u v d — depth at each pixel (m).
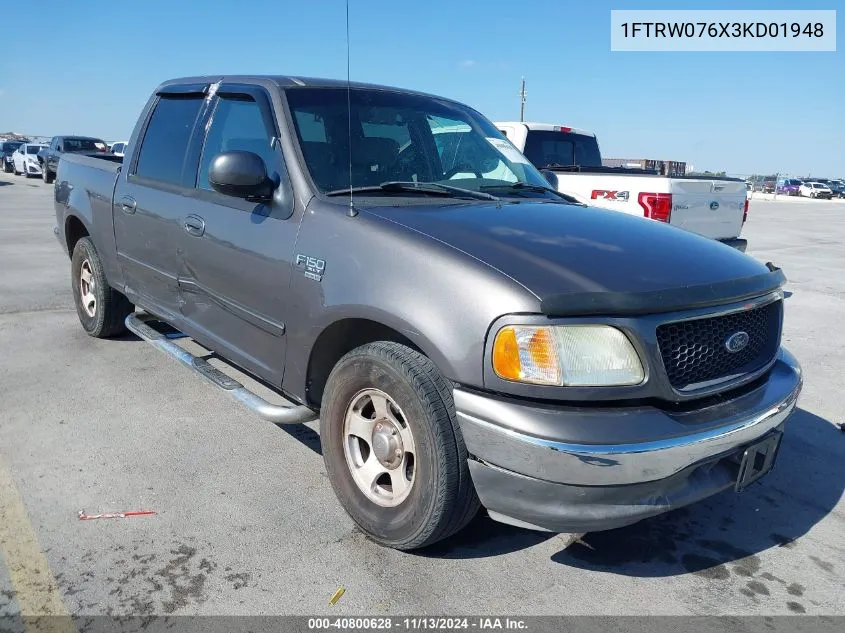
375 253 2.64
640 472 2.21
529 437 2.21
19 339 5.36
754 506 3.24
